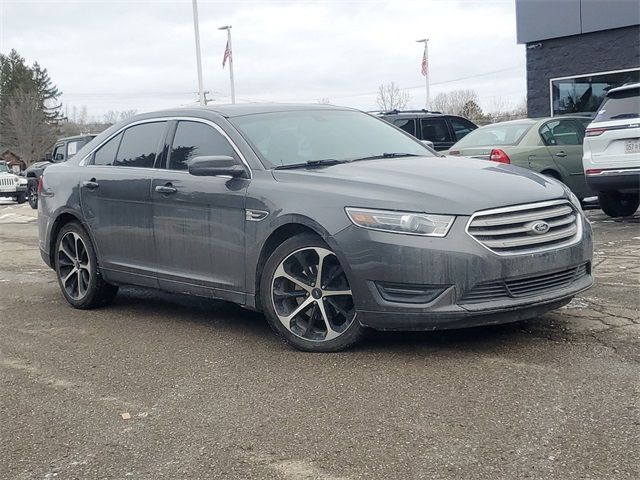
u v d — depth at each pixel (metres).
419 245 4.38
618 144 9.34
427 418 3.71
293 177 5.04
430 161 5.40
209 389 4.32
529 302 4.49
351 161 5.44
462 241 4.38
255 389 4.27
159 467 3.37
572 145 11.01
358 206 4.60
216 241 5.36
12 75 89.69
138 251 6.04
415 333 5.13
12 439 3.78
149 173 5.95
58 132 86.00
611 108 9.52
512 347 4.72
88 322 6.15
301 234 4.85
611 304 5.64
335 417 3.79
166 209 5.71
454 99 56.47
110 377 4.65
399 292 4.48
